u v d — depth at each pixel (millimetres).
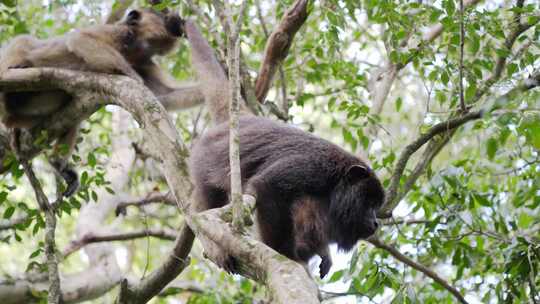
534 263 7867
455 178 8289
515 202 8750
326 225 7355
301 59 11148
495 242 8984
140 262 16156
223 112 8648
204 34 10883
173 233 10867
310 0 8719
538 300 7746
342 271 8500
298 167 7344
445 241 8656
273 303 4410
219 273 11523
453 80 8625
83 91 8352
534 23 8117
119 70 8914
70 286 10328
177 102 9742
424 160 8664
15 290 9875
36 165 12250
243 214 5359
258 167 7629
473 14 8211
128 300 7945
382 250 9086
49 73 8406
